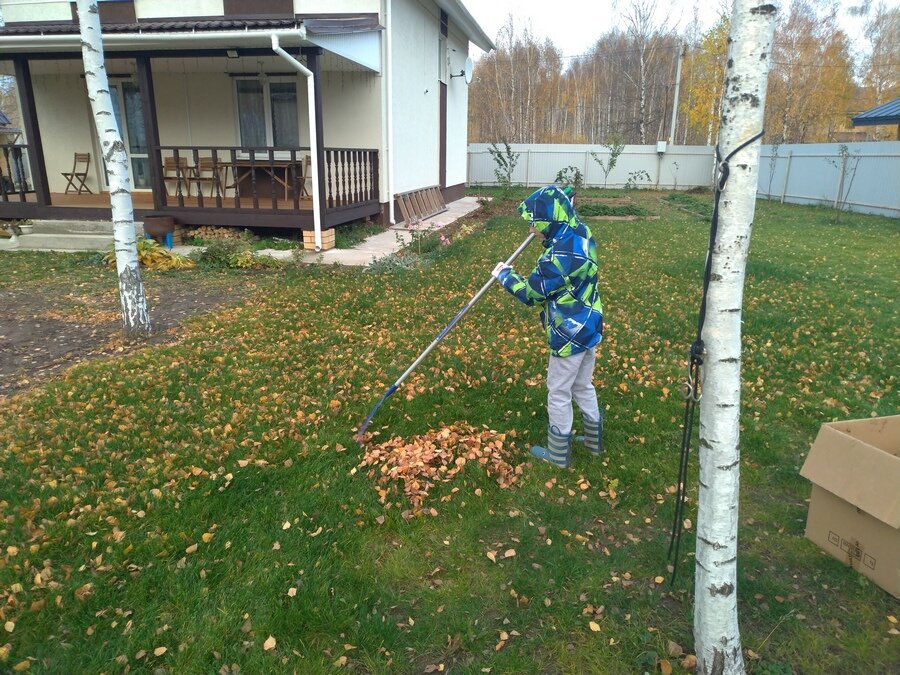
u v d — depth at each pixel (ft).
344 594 9.27
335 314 22.77
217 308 23.93
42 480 11.80
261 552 10.00
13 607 8.79
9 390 16.53
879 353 19.69
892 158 58.18
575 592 9.32
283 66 40.96
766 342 20.48
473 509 11.31
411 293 25.77
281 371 17.39
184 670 7.92
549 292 11.39
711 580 7.37
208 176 43.83
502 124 155.33
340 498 11.45
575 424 14.38
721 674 7.50
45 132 45.42
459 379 16.79
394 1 42.24
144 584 9.30
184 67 41.55
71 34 33.06
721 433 7.07
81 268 31.48
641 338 20.54
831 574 9.61
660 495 11.82
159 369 17.29
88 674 7.86
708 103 107.76
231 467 12.29
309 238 34.83
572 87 159.22
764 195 81.10
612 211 57.98
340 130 42.93
